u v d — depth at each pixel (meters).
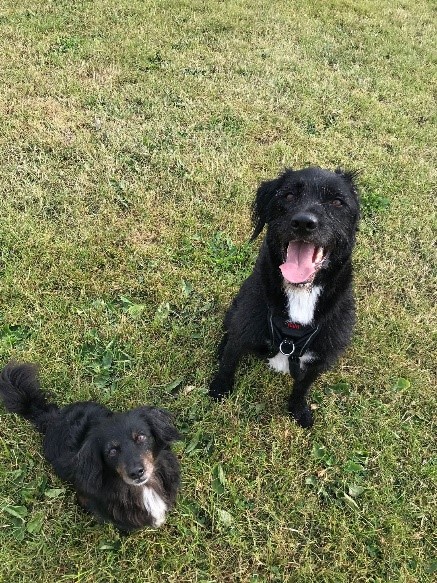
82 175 1.27
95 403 0.81
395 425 0.91
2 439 0.83
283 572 0.74
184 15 2.01
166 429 0.73
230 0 2.17
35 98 1.52
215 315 1.05
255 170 1.38
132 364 0.95
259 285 0.83
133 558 0.73
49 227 1.16
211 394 0.94
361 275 1.15
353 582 0.73
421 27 2.22
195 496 0.80
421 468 0.85
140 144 1.39
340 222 0.78
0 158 1.31
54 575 0.72
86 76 1.65
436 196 1.37
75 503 0.78
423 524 0.80
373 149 1.49
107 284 1.06
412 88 1.79
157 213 1.22
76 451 0.73
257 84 1.70
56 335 0.97
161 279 1.08
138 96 1.56
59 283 1.06
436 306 1.10
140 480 0.66
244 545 0.75
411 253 1.21
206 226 1.20
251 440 0.87
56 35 1.79
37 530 0.75
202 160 1.36
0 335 0.98
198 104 1.56
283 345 0.82
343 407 0.93
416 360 1.02
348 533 0.77
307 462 0.85
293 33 2.01
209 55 1.80
